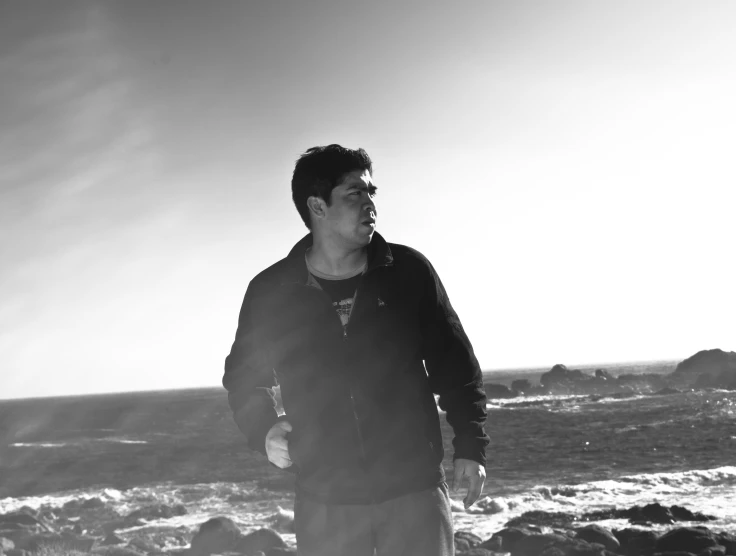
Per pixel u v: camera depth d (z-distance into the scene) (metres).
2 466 31.70
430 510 2.90
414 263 3.04
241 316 3.18
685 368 84.25
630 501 12.94
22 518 14.67
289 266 3.09
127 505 17.03
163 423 69.00
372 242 3.09
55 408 139.25
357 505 2.91
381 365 2.94
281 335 3.02
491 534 10.70
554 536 9.09
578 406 54.38
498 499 13.42
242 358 3.16
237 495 17.33
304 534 3.00
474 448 2.92
